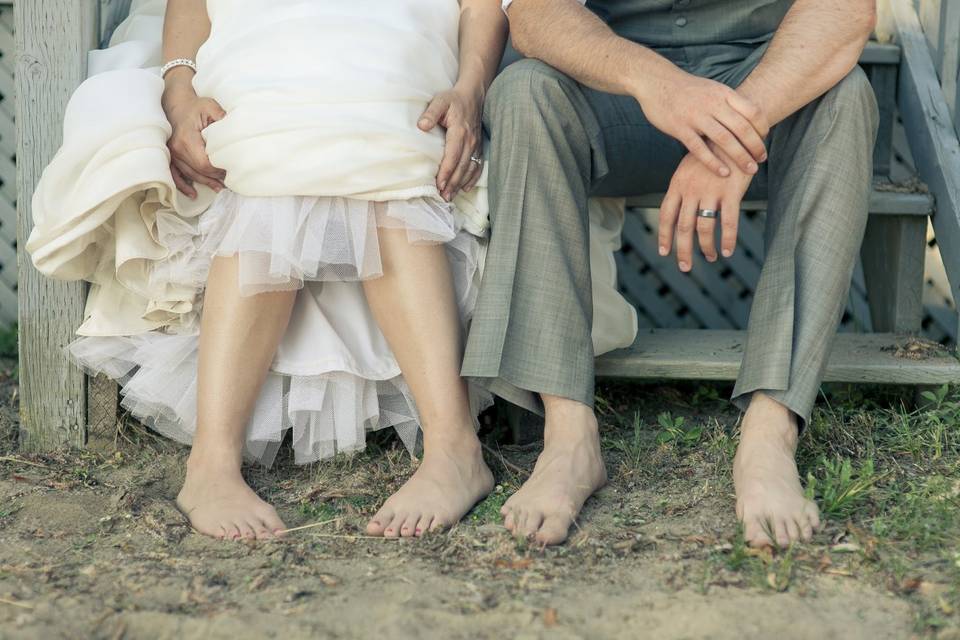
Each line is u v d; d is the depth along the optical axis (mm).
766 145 1974
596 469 1765
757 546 1535
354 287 1990
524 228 1800
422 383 1829
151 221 1870
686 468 1904
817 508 1600
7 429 2201
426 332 1825
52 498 1832
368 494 1862
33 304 2045
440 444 1800
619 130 2086
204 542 1658
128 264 1913
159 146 1790
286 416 1979
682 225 1802
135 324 1976
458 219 1915
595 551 1564
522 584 1464
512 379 1785
